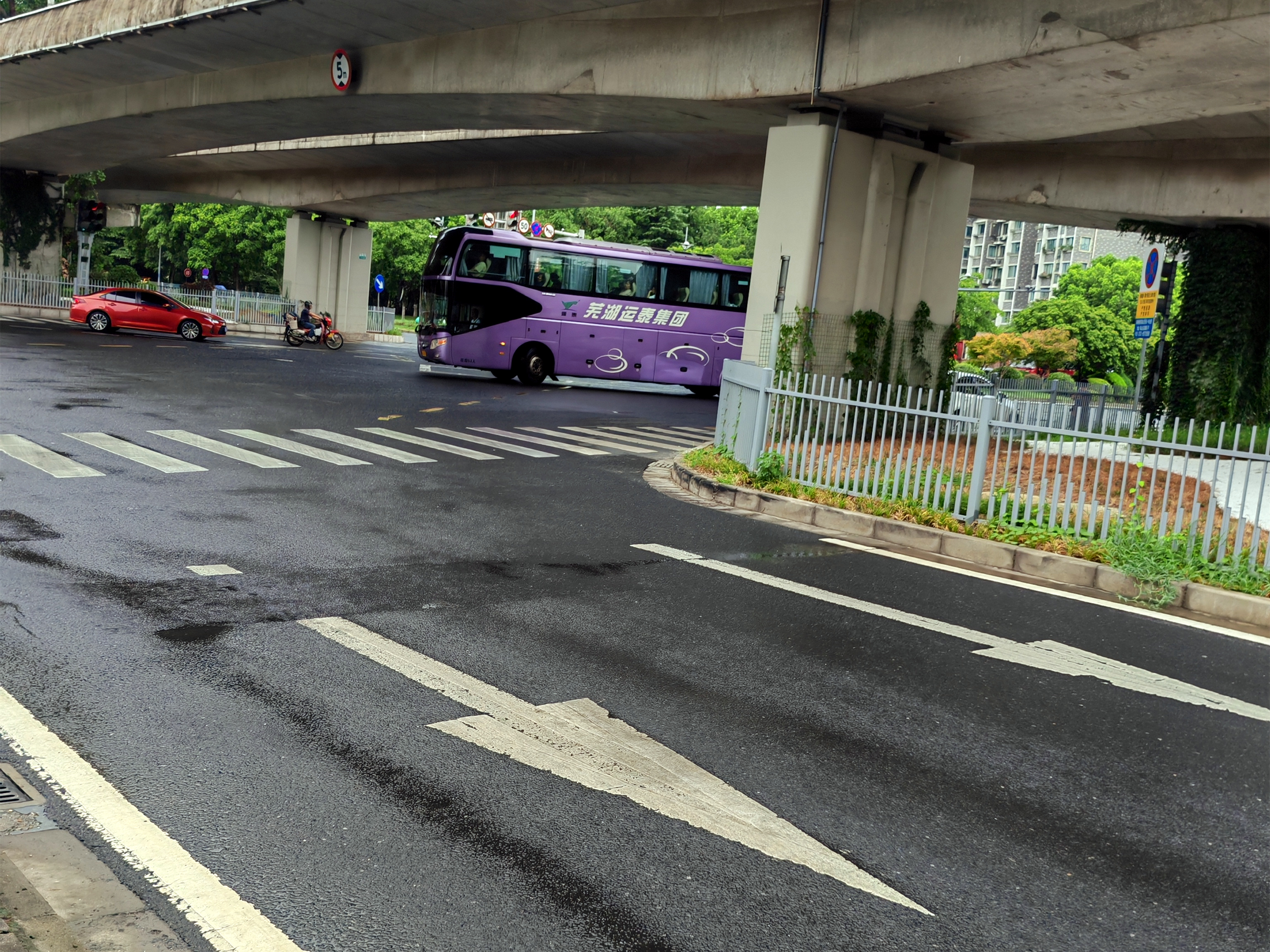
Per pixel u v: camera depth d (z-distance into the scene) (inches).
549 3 668.7
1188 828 162.4
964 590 311.6
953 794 168.6
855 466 426.0
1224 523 319.3
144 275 3457.2
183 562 284.0
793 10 591.5
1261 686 238.4
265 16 757.3
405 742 174.9
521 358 1108.5
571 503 418.9
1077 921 133.3
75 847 133.9
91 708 180.2
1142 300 668.1
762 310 649.0
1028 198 923.4
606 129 828.6
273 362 1048.8
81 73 1013.8
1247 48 434.6
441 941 119.4
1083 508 351.3
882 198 644.1
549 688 205.2
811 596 290.4
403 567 295.6
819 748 183.3
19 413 544.7
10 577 256.5
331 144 1306.6
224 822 143.5
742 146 1012.5
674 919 127.0
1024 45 482.0
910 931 128.3
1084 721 206.4
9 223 1544.0
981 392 879.1
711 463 497.0
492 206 1507.1
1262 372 927.0
